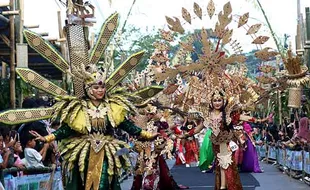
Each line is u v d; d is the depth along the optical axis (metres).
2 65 17.78
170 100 11.02
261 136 22.31
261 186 12.64
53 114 7.20
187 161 18.20
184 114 9.36
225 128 9.37
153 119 11.04
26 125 9.59
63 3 8.03
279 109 16.80
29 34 7.41
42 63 17.78
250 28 9.60
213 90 9.40
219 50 9.56
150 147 11.20
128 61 7.63
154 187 11.38
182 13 9.55
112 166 7.04
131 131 7.42
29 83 7.34
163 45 10.26
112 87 7.59
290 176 14.58
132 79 11.91
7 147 8.49
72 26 7.71
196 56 10.50
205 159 12.96
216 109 9.38
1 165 7.62
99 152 7.08
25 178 8.52
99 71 7.34
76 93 7.41
